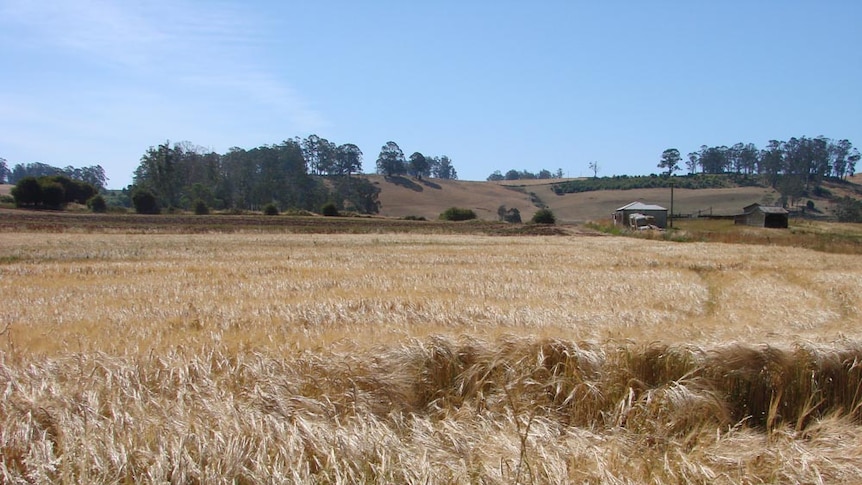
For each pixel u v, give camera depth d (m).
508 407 7.32
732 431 7.06
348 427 6.44
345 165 167.75
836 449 6.41
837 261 32.16
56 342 9.38
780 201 135.75
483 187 173.88
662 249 39.19
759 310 15.91
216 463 5.24
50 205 87.56
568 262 28.97
